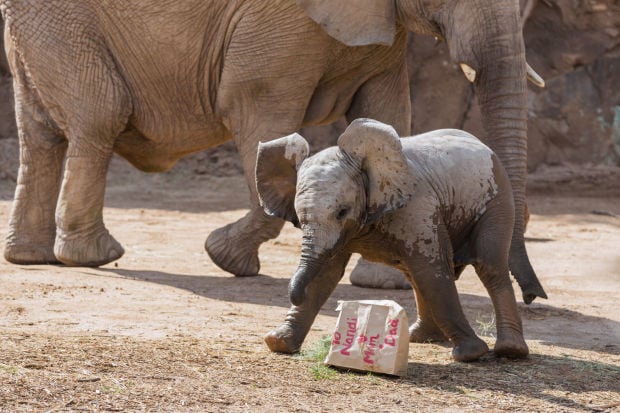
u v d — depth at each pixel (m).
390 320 8.66
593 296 14.06
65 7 14.92
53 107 15.31
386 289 14.30
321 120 15.02
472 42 13.21
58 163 16.17
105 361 8.55
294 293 8.06
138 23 14.84
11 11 15.20
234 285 14.15
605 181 29.91
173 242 19.42
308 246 8.21
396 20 14.09
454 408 7.72
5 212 24.09
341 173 8.38
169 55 14.89
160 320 11.11
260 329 10.79
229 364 8.77
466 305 12.95
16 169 29.95
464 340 9.19
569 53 30.97
